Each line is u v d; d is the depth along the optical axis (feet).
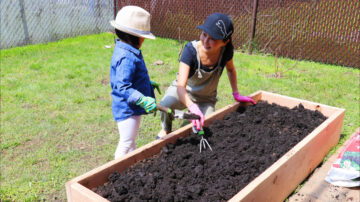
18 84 17.93
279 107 11.91
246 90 17.49
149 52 26.50
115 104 8.63
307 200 8.50
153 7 34.24
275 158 8.31
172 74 20.57
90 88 17.69
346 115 14.08
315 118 11.00
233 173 7.48
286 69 22.26
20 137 12.15
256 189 6.41
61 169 10.18
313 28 25.62
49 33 31.58
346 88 18.03
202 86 10.28
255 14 26.94
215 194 6.72
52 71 20.53
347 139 11.81
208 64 9.52
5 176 9.76
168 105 10.63
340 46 24.63
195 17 31.50
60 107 14.96
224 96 16.63
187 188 6.88
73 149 11.36
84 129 12.97
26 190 9.06
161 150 8.38
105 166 6.95
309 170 9.43
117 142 12.01
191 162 7.85
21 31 29.22
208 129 9.75
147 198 6.43
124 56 7.85
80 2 33.63
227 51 9.53
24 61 23.11
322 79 19.89
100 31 36.78
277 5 26.55
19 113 14.21
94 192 6.40
